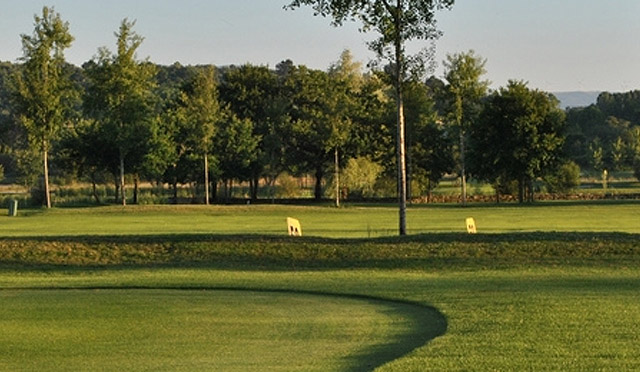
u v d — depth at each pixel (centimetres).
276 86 10831
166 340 1473
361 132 9669
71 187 11000
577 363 1151
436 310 1712
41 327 1608
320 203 8931
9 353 1370
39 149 7531
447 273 2400
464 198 8438
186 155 9212
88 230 4809
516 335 1363
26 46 7162
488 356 1202
